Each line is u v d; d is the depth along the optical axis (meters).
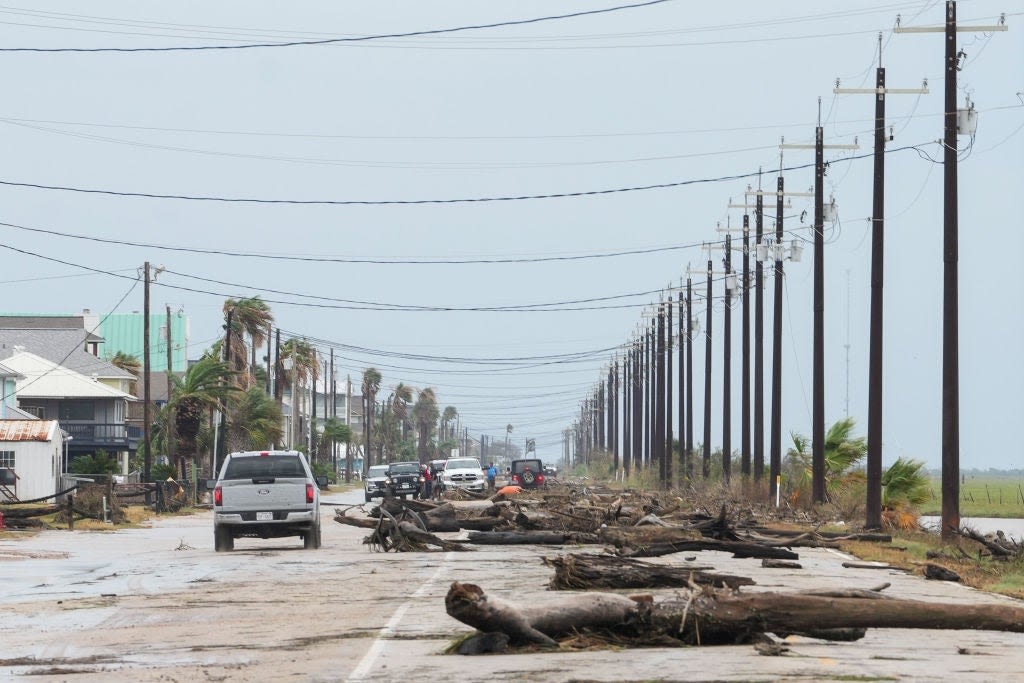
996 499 184.75
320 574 56.84
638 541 72.44
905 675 27.28
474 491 181.38
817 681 26.44
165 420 175.75
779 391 124.81
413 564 62.66
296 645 33.56
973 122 79.81
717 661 29.41
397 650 32.19
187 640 34.97
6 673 29.52
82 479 142.25
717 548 66.75
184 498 144.75
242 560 66.31
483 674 27.88
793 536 78.88
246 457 74.94
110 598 47.16
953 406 79.00
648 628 32.19
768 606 32.25
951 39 80.50
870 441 90.12
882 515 95.81
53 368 195.88
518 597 42.84
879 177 91.69
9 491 127.06
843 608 32.66
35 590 50.75
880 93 92.44
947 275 79.69
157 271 149.88
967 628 34.03
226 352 183.38
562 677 27.22
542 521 83.88
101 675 28.98
